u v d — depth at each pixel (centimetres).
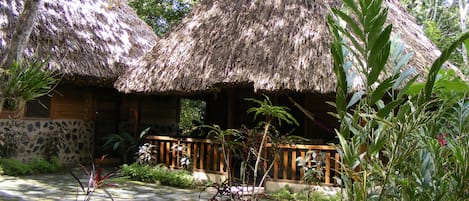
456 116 265
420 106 234
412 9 1856
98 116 955
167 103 1023
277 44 665
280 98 855
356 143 240
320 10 693
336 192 596
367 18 231
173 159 785
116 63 878
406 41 714
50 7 862
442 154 249
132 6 1582
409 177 250
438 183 239
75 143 904
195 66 716
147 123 981
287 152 668
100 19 945
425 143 241
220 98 991
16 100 375
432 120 258
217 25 767
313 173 579
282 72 623
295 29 673
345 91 242
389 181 247
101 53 870
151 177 728
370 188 254
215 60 698
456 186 236
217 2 823
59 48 811
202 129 998
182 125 1486
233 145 407
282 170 688
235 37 718
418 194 239
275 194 639
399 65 247
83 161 917
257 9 746
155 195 621
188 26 812
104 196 591
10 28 781
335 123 795
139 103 886
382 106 254
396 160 236
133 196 607
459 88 270
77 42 848
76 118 910
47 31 816
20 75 366
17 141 805
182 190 671
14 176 730
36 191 610
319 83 599
